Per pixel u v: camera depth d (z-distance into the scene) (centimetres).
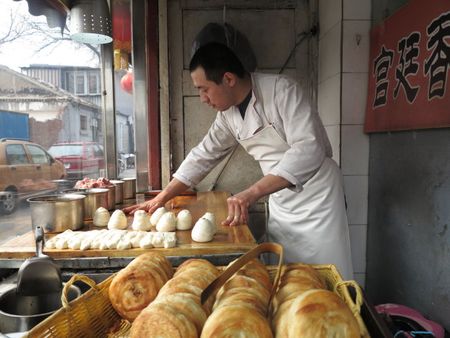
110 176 294
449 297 180
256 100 181
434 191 191
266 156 197
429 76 188
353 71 266
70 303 73
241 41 310
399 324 180
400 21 218
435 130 189
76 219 163
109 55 283
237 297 68
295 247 203
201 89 170
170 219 165
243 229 167
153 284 82
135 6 311
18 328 78
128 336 80
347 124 270
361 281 282
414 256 212
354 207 275
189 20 321
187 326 63
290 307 64
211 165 220
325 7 298
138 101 321
